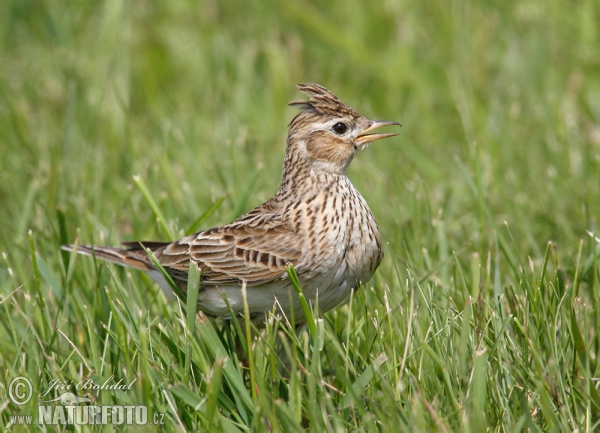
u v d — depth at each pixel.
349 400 8.08
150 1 19.44
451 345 8.66
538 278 9.83
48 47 18.64
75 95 16.61
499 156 14.48
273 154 15.11
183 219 12.82
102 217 12.90
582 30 17.69
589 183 13.31
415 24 18.64
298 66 17.77
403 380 8.40
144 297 10.82
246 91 17.12
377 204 13.31
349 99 17.16
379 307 9.97
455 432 7.76
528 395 8.26
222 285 9.70
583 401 8.23
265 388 8.03
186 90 17.53
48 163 14.65
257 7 19.14
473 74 17.27
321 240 9.40
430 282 9.90
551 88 16.56
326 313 10.23
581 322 9.38
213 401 7.82
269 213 9.91
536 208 12.81
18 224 12.36
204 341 8.75
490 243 11.60
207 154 15.16
